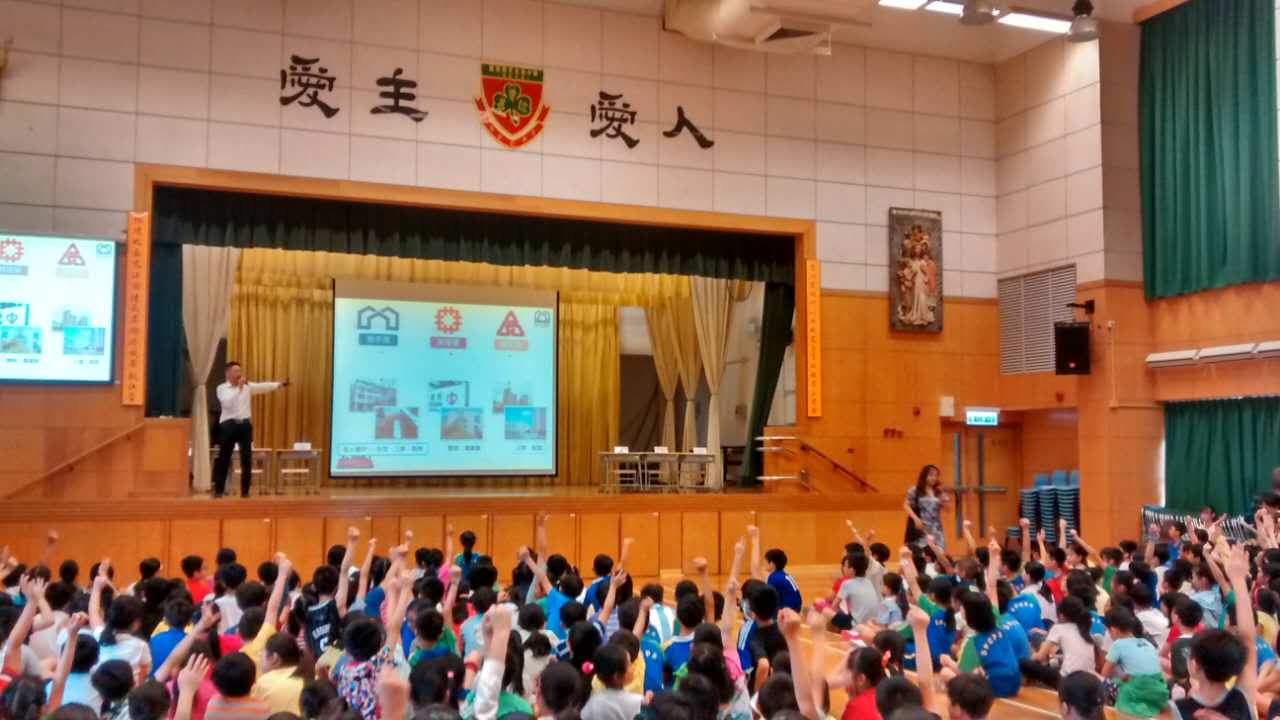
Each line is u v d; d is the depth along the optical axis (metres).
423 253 16.64
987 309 19.30
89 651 5.60
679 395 23.77
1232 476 16.19
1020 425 19.72
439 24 16.38
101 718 5.05
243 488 15.41
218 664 4.86
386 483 20.03
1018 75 19.16
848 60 18.70
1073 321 17.73
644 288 22.31
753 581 7.12
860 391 18.28
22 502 13.70
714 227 17.64
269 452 17.47
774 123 18.12
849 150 18.58
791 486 17.86
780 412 20.27
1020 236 18.98
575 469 22.05
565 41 17.03
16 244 14.07
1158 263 17.27
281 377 19.78
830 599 10.93
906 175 18.91
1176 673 6.55
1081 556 11.39
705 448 22.86
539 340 18.47
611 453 19.20
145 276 14.69
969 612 7.96
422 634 5.75
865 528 17.48
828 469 17.94
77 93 14.67
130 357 14.51
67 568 8.96
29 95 14.49
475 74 16.48
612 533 16.05
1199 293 16.75
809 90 18.39
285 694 5.46
